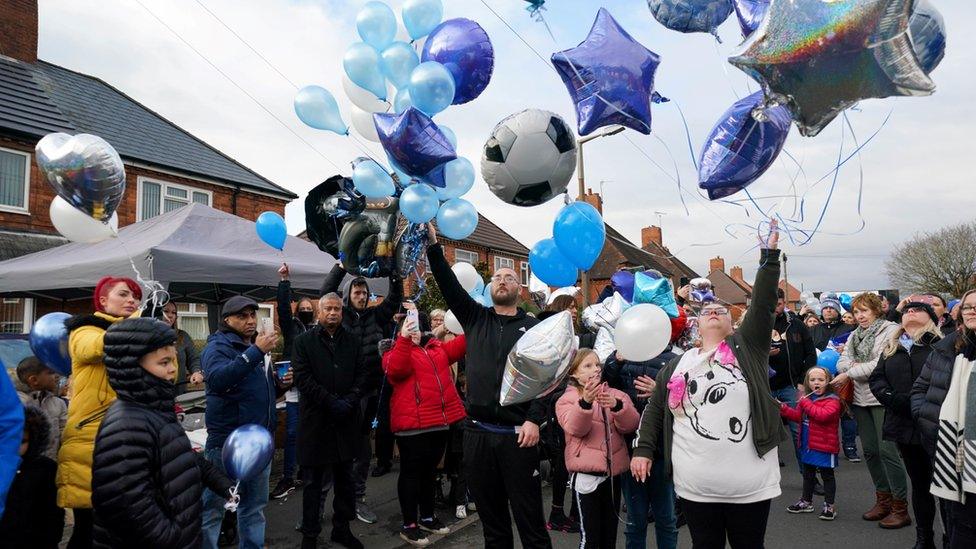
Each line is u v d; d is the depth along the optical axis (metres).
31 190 10.41
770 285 2.54
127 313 2.90
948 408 2.75
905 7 1.83
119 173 2.91
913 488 3.67
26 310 9.66
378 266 3.60
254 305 3.72
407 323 4.00
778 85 2.03
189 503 2.14
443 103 2.83
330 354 3.86
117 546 2.02
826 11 1.88
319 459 3.73
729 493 2.46
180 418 4.57
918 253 26.86
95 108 12.72
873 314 4.66
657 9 2.84
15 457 1.92
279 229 4.92
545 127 2.83
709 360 2.64
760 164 2.38
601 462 3.03
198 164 13.28
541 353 2.65
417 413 4.03
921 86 1.94
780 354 6.08
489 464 3.00
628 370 3.61
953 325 5.36
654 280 3.78
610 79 2.54
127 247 5.36
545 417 2.99
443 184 2.94
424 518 4.32
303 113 3.43
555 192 2.96
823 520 4.50
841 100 2.02
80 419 2.57
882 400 3.66
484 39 3.05
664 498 3.15
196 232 5.73
